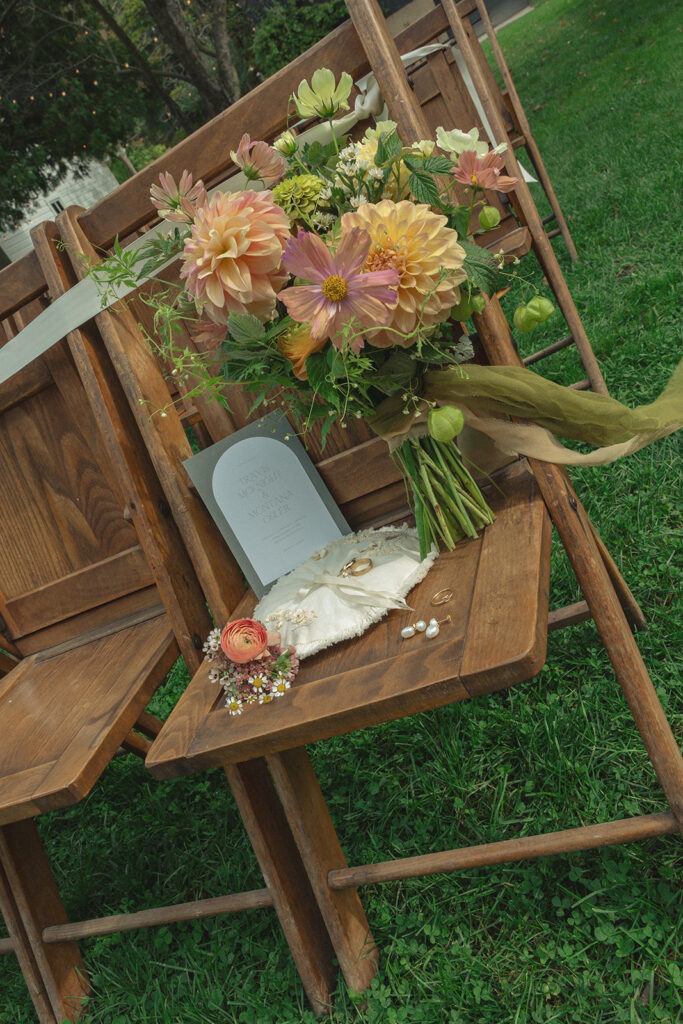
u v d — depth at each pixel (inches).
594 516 105.5
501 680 48.1
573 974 62.4
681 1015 56.7
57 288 70.9
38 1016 81.1
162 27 372.8
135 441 73.4
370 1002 66.7
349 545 66.4
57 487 80.2
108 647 77.9
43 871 82.4
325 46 62.1
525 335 161.8
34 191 424.8
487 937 68.6
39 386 77.0
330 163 57.3
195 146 65.6
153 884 92.9
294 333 53.6
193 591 73.7
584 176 238.2
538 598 51.3
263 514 70.9
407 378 57.1
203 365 63.9
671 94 269.7
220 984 75.2
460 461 61.9
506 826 77.2
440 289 52.0
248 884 85.2
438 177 62.3
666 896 63.1
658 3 413.1
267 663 58.6
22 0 383.6
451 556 61.7
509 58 498.3
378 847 80.3
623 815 71.3
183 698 64.6
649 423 60.3
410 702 50.4
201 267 53.0
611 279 168.1
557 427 58.6
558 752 77.9
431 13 124.6
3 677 84.5
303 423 67.4
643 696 58.7
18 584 84.9
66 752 63.4
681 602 87.4
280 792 68.3
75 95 403.2
